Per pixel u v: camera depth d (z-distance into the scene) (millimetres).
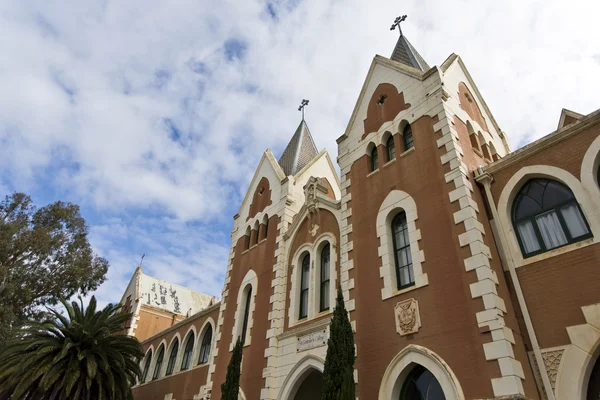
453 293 11414
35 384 18703
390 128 16906
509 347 9742
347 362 11562
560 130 11742
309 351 15695
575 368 9273
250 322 20109
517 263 11391
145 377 31188
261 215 24562
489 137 17750
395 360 11805
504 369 9469
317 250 18641
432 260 12453
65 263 32719
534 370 9914
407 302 12477
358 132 18781
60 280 31766
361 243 15414
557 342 9812
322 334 15516
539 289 10688
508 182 12594
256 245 23375
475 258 11289
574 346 9492
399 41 23203
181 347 28172
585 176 10875
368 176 16797
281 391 15938
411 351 11555
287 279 19672
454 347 10695
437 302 11688
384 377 11867
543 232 11445
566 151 11570
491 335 10070
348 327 12289
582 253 10234
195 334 27266
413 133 15672
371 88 19312
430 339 11336
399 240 14469
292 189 23484
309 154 28641
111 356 20547
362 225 15812
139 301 43438
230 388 15234
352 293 14578
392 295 13094
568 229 10977
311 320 16656
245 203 27359
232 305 22500
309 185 21031
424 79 16484
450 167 13438
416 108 16172
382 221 14961
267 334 18312
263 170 27266
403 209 14484
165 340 31188
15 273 29516
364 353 12883
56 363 18781
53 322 19891
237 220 27156
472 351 10281
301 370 15578
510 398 9023
